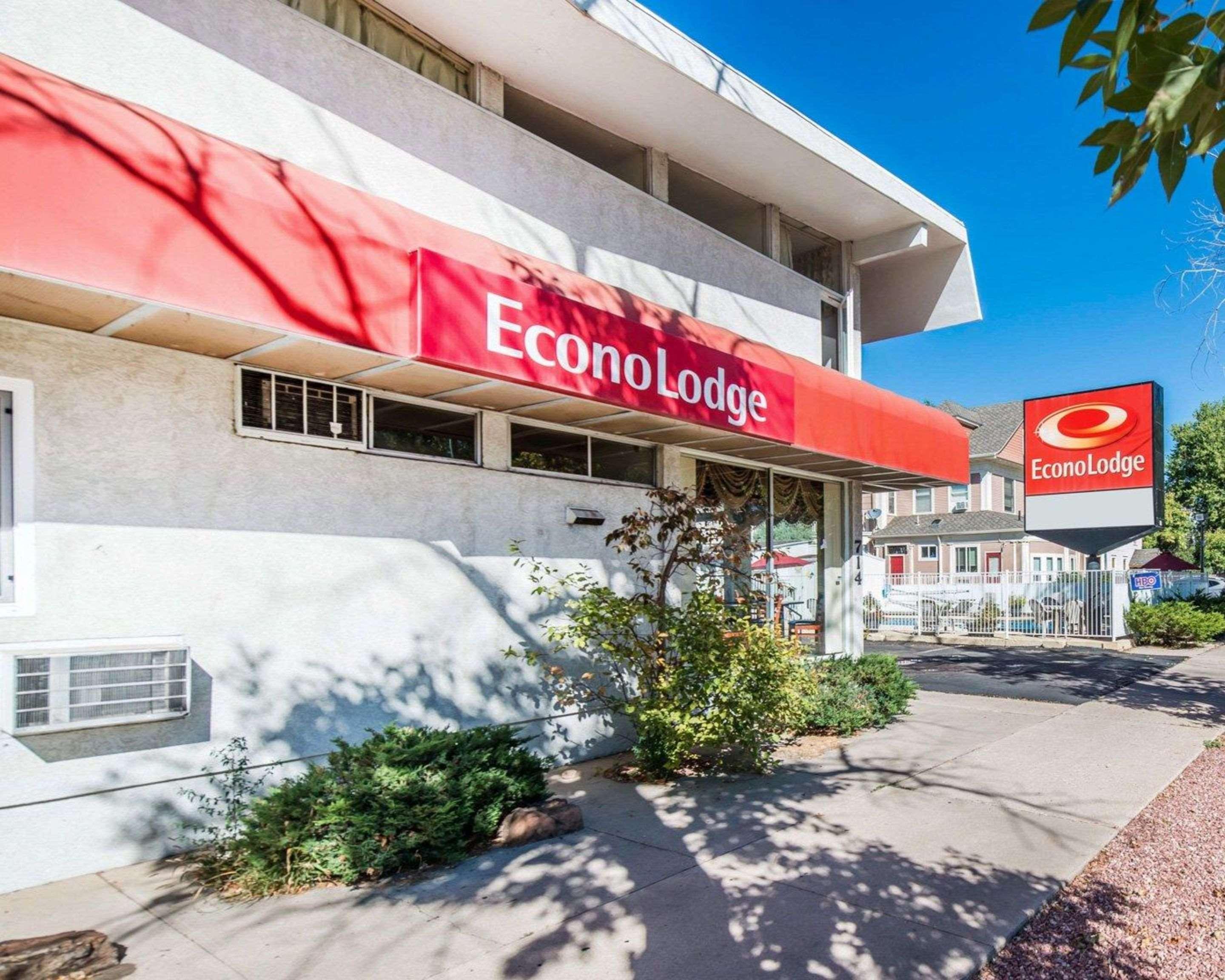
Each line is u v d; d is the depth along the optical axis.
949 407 35.50
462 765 5.01
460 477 6.48
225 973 3.44
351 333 4.61
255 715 5.19
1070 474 16.70
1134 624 18.92
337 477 5.71
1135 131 2.08
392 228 5.12
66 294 3.97
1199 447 48.44
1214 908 4.21
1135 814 5.73
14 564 4.39
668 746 6.37
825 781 6.52
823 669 9.02
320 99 5.84
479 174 6.83
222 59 5.35
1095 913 4.16
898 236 11.21
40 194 3.51
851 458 9.19
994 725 8.90
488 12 6.46
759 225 10.42
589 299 6.38
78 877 4.47
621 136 8.53
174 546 4.91
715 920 3.97
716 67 7.71
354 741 5.66
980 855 4.87
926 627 21.45
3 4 4.50
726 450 9.00
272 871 4.29
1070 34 1.92
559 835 5.17
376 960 3.57
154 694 4.62
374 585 5.86
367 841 4.39
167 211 3.91
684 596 8.50
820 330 11.05
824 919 3.99
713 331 7.84
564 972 3.47
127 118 4.02
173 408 4.96
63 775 4.45
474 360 5.14
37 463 4.45
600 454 7.87
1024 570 31.94
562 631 6.63
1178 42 1.83
